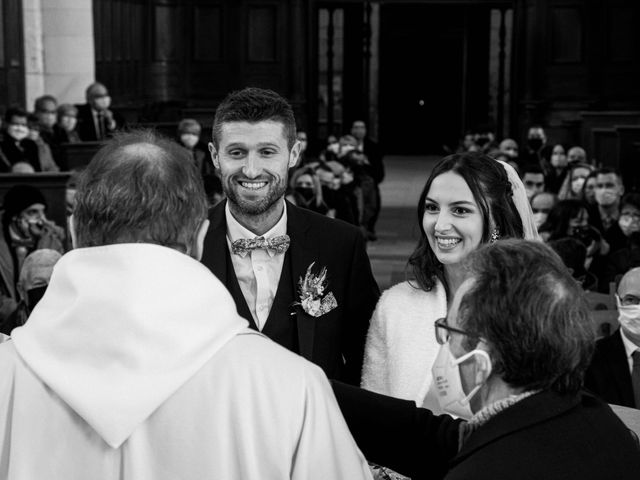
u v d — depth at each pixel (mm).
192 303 1826
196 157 13086
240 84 21547
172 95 21469
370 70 25625
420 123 30484
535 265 1863
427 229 2963
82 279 1831
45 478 1812
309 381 1878
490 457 1806
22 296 4742
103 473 1808
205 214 1975
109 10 18203
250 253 3211
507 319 1825
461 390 1963
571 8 21125
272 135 3043
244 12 21469
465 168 2895
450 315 2014
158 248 1848
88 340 1799
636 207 7445
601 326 4750
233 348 1849
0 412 1852
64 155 11367
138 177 1882
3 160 10109
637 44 21047
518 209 3090
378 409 2357
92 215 1885
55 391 1805
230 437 1818
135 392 1770
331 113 23453
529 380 1851
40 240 7129
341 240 3334
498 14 26828
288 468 1830
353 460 1894
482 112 27453
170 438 1811
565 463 1797
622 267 6703
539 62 21234
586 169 10523
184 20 21469
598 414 1900
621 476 1821
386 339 3090
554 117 21203
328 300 3252
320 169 11531
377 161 16656
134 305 1789
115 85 18672
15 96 15203
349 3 22562
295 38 21469
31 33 15805
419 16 29672
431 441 2281
